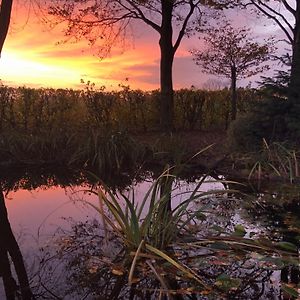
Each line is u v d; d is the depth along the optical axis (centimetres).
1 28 912
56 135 960
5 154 901
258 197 627
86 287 359
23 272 395
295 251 423
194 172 833
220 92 1512
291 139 766
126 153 902
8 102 1183
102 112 1298
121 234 433
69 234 492
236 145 842
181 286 354
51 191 734
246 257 405
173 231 429
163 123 1329
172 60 1357
